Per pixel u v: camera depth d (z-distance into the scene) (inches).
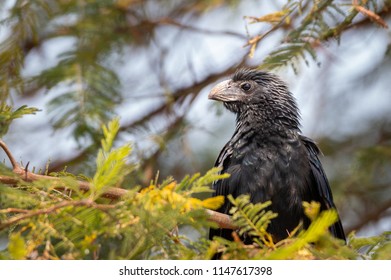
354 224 578.9
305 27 397.4
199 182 254.7
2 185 252.1
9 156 283.7
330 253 247.6
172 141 551.2
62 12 543.2
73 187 251.0
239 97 463.8
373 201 579.8
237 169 408.2
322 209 409.1
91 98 486.9
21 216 242.2
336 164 591.2
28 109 293.0
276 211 399.9
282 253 243.1
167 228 246.4
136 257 255.6
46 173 293.7
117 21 584.1
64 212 246.2
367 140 605.0
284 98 453.4
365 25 525.3
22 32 492.1
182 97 591.2
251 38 446.9
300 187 400.5
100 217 249.3
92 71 505.7
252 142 416.8
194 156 557.3
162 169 550.3
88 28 545.0
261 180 401.1
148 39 616.1
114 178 243.6
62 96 482.3
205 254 255.8
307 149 417.7
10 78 483.8
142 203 244.5
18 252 225.5
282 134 418.0
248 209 262.8
